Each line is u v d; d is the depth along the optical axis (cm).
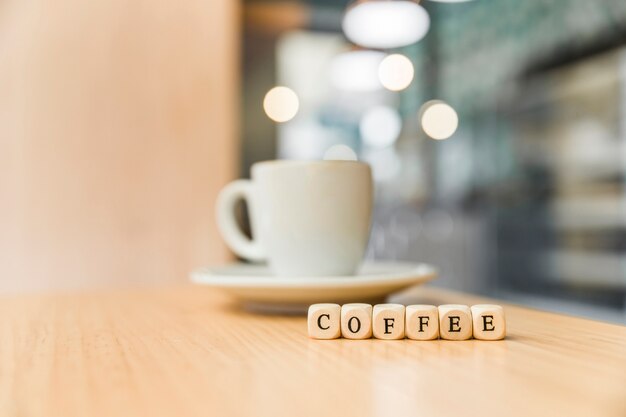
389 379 24
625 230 132
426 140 200
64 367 26
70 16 82
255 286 35
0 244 81
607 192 137
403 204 196
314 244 38
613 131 137
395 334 30
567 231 149
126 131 84
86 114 82
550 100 158
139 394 23
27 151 81
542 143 160
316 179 38
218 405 22
